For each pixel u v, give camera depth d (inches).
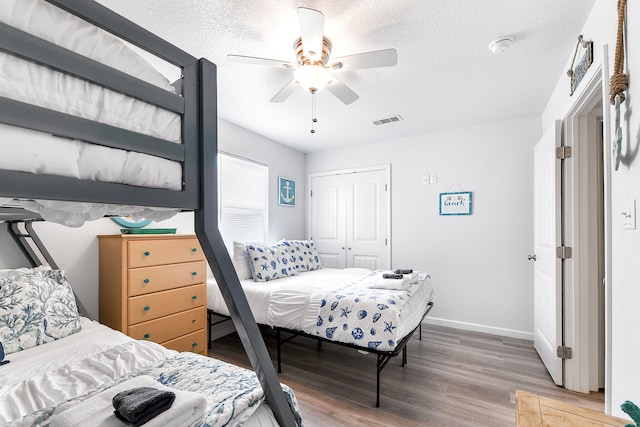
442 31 69.9
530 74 89.9
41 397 38.8
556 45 75.3
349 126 136.4
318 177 178.9
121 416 31.9
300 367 100.3
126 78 27.6
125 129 27.7
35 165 22.4
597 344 83.5
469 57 80.7
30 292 60.7
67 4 24.1
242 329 36.9
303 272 136.5
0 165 20.7
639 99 41.6
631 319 44.0
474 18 65.5
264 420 39.0
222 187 130.5
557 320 87.0
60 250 83.3
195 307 100.0
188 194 33.2
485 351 111.4
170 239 93.6
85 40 25.6
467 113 121.1
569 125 85.5
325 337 86.7
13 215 62.5
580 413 39.0
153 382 40.0
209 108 35.2
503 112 120.4
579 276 83.6
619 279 47.8
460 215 138.1
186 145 33.0
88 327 68.0
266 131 143.9
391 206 155.8
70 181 24.2
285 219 166.7
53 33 23.6
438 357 106.6
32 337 56.9
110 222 94.0
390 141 156.6
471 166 136.2
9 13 21.5
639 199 41.8
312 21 57.5
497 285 130.3
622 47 45.9
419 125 135.3
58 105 23.5
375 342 78.9
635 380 42.7
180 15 64.2
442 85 96.8
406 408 76.4
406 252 150.9
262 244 127.9
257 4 61.0
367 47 76.0
